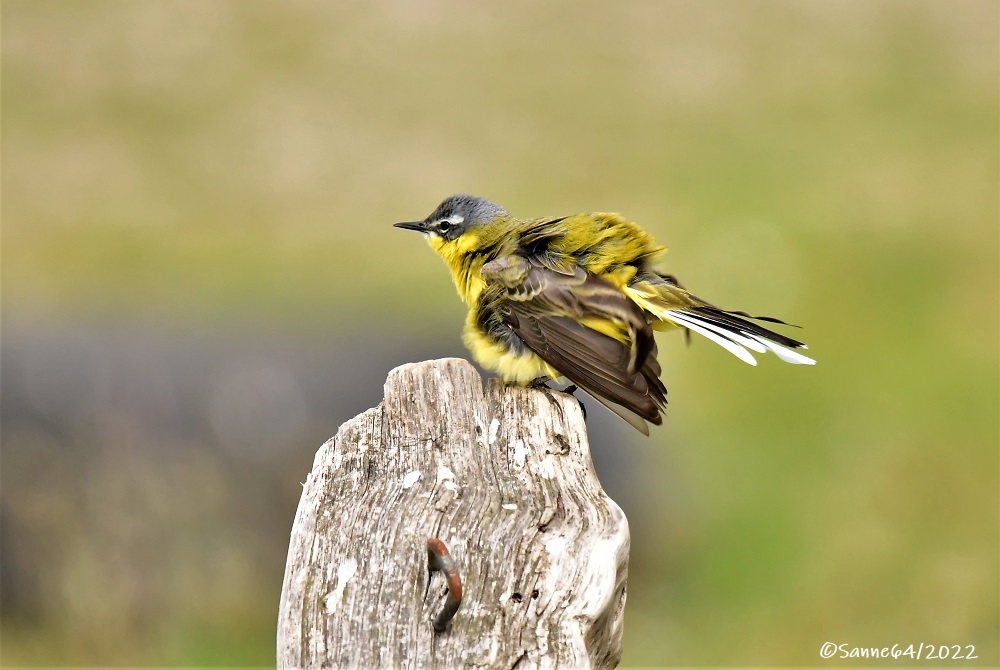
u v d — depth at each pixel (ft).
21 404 41.16
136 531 40.83
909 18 109.70
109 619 40.47
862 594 47.39
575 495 19.24
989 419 58.29
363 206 79.51
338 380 42.52
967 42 103.91
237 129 88.22
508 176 83.71
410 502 18.92
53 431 41.14
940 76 100.94
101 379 41.63
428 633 17.10
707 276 73.92
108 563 40.70
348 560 18.07
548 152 86.22
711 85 97.25
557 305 27.66
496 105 93.04
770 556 49.34
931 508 52.37
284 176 82.58
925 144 88.69
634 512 46.80
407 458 20.08
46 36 98.58
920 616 46.83
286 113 90.99
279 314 50.65
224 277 69.41
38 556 40.81
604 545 17.76
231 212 78.23
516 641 16.81
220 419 41.63
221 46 98.22
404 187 81.82
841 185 83.56
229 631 40.63
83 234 74.74
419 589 17.53
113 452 41.11
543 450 20.57
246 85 93.91
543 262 28.43
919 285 72.13
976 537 50.21
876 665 44.16
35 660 40.16
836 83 98.58
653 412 25.79
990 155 88.28
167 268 71.10
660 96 96.02
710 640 45.11
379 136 87.76
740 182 83.56
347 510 18.85
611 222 29.40
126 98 91.45
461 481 19.51
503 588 17.38
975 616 45.83
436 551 16.83
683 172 85.25
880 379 62.69
